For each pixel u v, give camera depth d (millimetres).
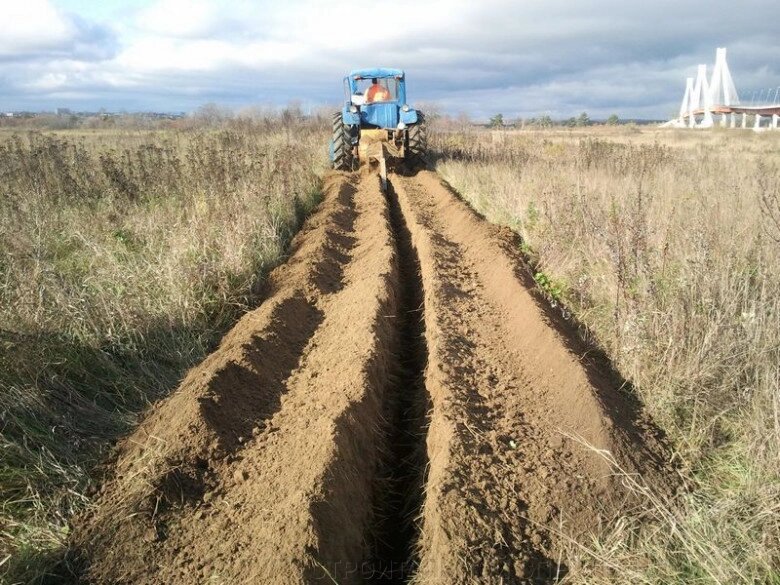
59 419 4309
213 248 7539
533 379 5164
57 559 3307
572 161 14516
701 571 3062
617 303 5289
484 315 6656
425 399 5277
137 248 7777
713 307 4797
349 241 9867
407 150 16750
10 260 6660
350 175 16188
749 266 5691
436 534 3502
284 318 6207
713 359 4473
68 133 29641
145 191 10750
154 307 6027
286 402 4941
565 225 8133
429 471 4309
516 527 3602
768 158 15453
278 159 13352
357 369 5090
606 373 5195
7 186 10500
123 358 5398
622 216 6719
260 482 3898
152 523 3521
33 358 4684
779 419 3654
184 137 24438
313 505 3492
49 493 3760
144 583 3189
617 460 3973
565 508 3729
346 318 6410
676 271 5742
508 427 4504
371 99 16922
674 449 4195
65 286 5879
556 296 6855
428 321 6512
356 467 4195
